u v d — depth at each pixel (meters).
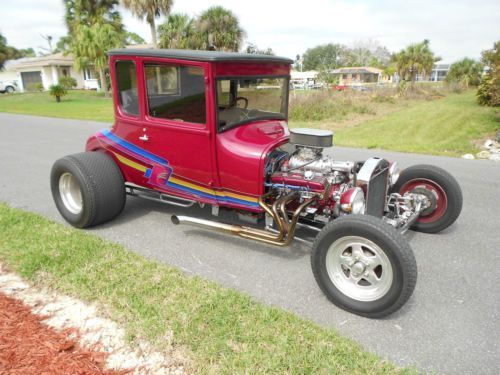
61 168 4.50
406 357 2.67
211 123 3.71
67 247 3.96
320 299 3.33
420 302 3.31
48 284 3.38
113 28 34.50
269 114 4.43
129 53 4.04
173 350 2.63
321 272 3.18
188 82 3.72
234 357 2.56
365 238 2.92
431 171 4.46
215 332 2.77
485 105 20.33
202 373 2.45
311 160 3.85
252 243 4.37
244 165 3.72
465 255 4.13
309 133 3.67
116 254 3.89
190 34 27.45
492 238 4.52
